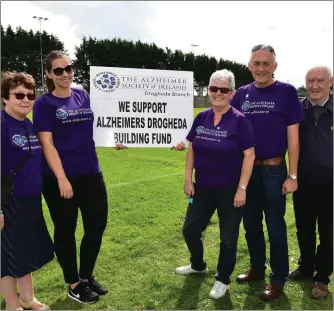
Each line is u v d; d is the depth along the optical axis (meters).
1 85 2.76
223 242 3.31
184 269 3.80
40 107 2.99
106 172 9.04
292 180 3.24
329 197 3.31
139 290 3.50
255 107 3.28
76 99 3.15
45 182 3.14
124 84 4.33
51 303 3.27
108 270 3.88
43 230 3.02
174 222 5.30
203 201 3.40
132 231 4.96
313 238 3.61
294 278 3.68
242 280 3.63
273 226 3.33
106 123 4.32
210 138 3.21
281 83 3.26
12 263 2.84
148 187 7.30
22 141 2.80
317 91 3.19
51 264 4.05
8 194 2.77
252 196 3.44
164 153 12.01
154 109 4.41
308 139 3.34
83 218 3.35
